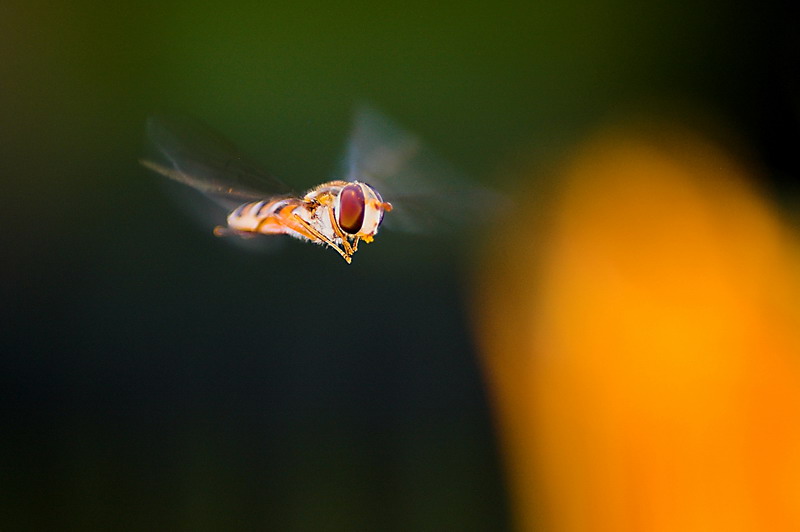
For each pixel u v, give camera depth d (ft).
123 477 0.96
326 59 1.13
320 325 1.02
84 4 1.11
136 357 1.00
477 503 0.95
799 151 1.05
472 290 1.03
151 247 1.06
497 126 1.12
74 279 1.04
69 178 1.08
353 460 0.96
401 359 1.00
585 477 0.95
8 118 1.08
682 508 0.94
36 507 0.95
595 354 0.96
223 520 0.95
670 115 1.11
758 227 1.01
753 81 1.11
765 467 0.94
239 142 1.08
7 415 0.96
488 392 0.98
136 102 1.11
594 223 1.03
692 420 0.94
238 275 1.05
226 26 1.12
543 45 1.15
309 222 0.85
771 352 0.95
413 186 0.86
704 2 1.13
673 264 0.97
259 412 0.97
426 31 1.14
